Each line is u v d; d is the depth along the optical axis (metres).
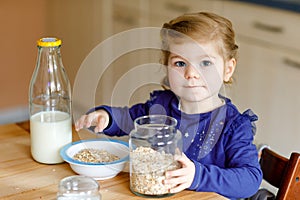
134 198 1.28
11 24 3.83
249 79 2.62
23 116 3.97
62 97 1.48
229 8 2.64
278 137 2.56
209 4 2.73
